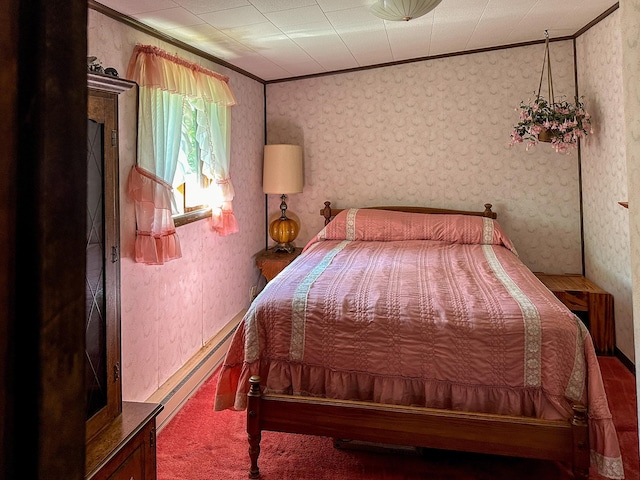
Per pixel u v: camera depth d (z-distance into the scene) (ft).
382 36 9.95
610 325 9.88
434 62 12.46
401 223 11.73
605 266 10.24
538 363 5.55
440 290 6.85
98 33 6.37
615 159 9.39
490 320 5.77
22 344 1.19
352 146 13.28
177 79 7.89
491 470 6.11
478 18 9.41
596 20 9.89
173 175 7.97
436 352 5.81
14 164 1.17
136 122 7.21
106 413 4.38
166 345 8.28
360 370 6.06
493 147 12.28
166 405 7.49
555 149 11.09
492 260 9.20
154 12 7.06
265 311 6.48
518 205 12.28
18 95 1.17
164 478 5.97
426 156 12.78
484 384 5.67
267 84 13.69
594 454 5.32
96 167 4.16
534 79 11.82
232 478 5.99
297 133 13.65
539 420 5.20
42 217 1.19
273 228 13.38
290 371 6.35
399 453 6.47
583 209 11.67
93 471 3.74
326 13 8.09
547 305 6.08
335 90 13.24
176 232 8.64
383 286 7.05
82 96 1.29
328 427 5.78
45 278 1.20
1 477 1.17
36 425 1.20
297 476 6.01
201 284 9.74
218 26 8.16
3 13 1.15
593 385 5.44
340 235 11.92
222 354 10.00
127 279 7.06
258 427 5.93
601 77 9.89
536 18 9.68
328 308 6.32
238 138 11.78
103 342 4.35
